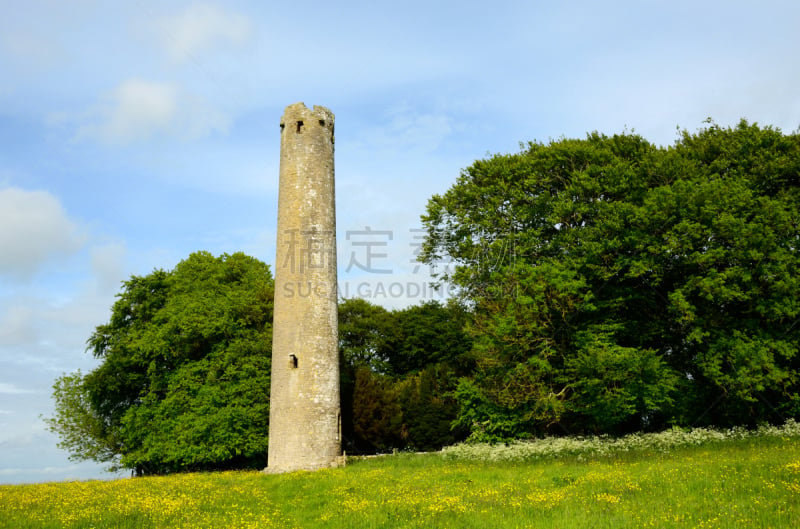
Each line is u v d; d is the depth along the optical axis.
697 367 27.00
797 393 27.08
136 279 35.00
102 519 14.27
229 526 13.45
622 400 24.39
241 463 31.53
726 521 11.52
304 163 27.94
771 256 24.81
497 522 12.62
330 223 27.97
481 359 28.30
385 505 15.18
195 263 35.81
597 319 27.48
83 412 34.16
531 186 31.23
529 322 26.36
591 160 29.94
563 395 27.59
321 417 25.56
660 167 28.70
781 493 13.41
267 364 31.27
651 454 21.39
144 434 30.77
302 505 16.38
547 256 29.52
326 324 26.75
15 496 18.36
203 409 29.42
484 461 23.83
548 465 21.08
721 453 20.05
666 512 12.55
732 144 29.73
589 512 12.96
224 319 31.44
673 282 28.02
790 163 26.89
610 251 27.27
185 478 23.77
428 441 38.72
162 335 31.27
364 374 39.66
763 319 27.19
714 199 25.52
